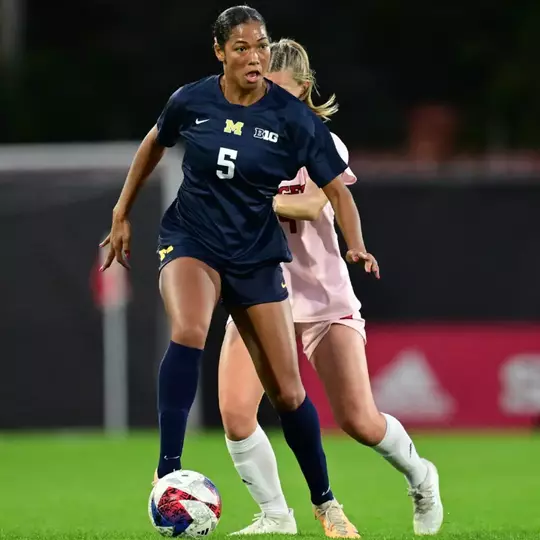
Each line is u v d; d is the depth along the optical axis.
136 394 55.03
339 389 22.58
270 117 20.05
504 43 93.31
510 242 52.44
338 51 96.00
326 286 23.06
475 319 52.66
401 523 26.52
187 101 20.30
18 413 55.00
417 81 94.69
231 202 20.30
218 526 26.12
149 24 97.38
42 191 55.59
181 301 19.98
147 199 55.44
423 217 52.44
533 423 52.97
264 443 23.14
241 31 19.64
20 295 55.22
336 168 20.64
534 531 23.91
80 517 28.52
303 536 21.72
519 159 66.62
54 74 87.56
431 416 52.94
